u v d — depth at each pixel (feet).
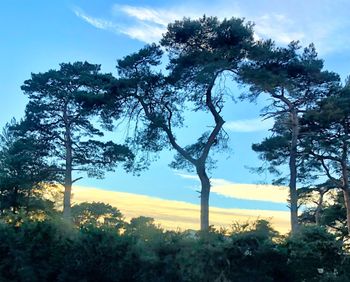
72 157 140.77
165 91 110.01
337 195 148.77
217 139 114.32
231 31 103.30
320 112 108.06
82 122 141.18
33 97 142.31
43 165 141.90
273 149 116.26
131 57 108.78
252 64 106.52
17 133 142.41
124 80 107.34
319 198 146.92
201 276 42.60
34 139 141.38
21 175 137.39
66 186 139.74
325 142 111.04
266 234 44.37
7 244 40.96
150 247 43.11
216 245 43.34
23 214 44.21
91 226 43.19
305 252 44.11
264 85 103.71
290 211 114.42
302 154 115.24
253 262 43.27
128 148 127.65
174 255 42.88
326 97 112.27
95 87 127.44
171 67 108.27
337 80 112.57
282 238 45.29
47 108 140.67
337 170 126.62
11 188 137.49
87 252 41.88
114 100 110.93
